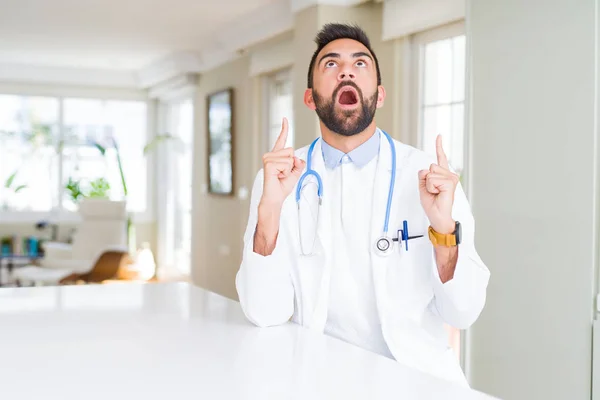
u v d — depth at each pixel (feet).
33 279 20.63
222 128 21.52
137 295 5.68
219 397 2.98
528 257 7.83
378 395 3.01
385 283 4.40
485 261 8.41
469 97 8.63
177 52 22.88
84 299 5.47
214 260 22.57
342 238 4.56
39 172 26.63
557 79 7.47
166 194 28.43
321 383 3.18
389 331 4.33
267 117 19.16
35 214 26.55
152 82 26.32
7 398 3.00
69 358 3.65
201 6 16.34
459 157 11.88
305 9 14.12
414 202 4.47
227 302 5.35
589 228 7.14
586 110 7.16
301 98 14.39
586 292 7.18
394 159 4.53
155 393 3.05
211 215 22.79
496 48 8.24
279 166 4.24
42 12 17.24
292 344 3.96
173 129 27.91
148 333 4.25
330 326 4.68
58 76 26.55
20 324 4.51
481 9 8.45
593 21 7.07
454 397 2.98
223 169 21.53
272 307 4.44
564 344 7.41
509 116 8.07
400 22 12.62
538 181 7.70
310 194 4.66
